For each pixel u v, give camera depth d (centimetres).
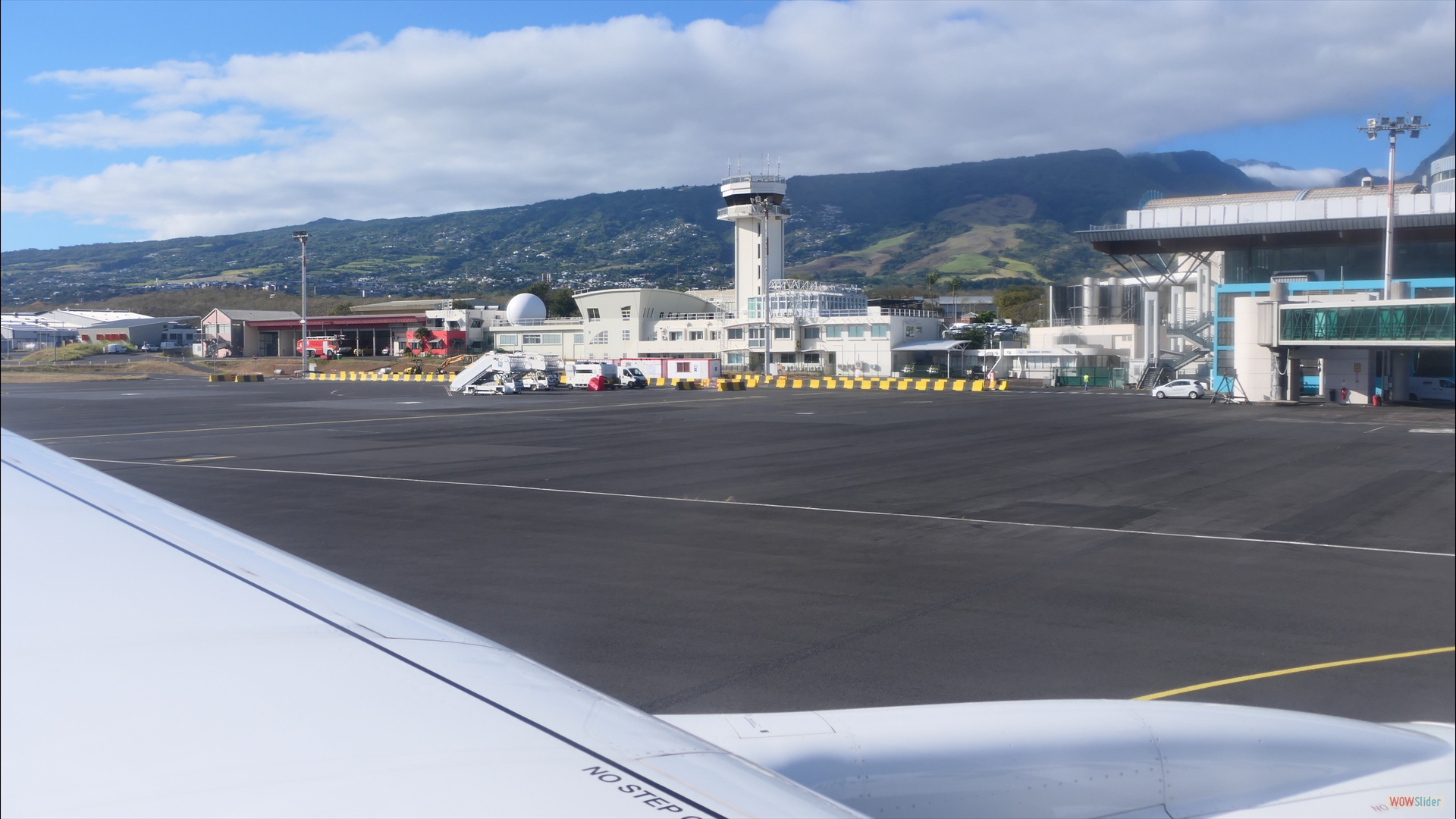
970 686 795
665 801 161
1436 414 4638
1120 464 2550
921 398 6378
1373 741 336
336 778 152
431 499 1908
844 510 1778
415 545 1420
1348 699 767
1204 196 9069
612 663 855
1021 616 1024
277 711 182
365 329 15212
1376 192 8194
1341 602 1091
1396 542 1471
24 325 16350
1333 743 328
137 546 315
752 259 11306
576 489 2058
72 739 159
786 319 10544
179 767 151
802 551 1384
